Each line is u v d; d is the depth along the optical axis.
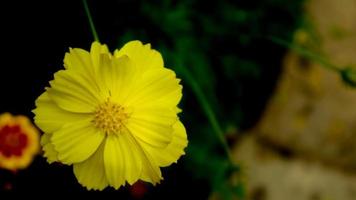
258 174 0.55
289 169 0.56
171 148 0.30
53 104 0.29
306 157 0.57
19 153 0.40
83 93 0.29
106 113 0.30
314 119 0.56
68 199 0.45
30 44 0.42
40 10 0.42
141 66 0.30
